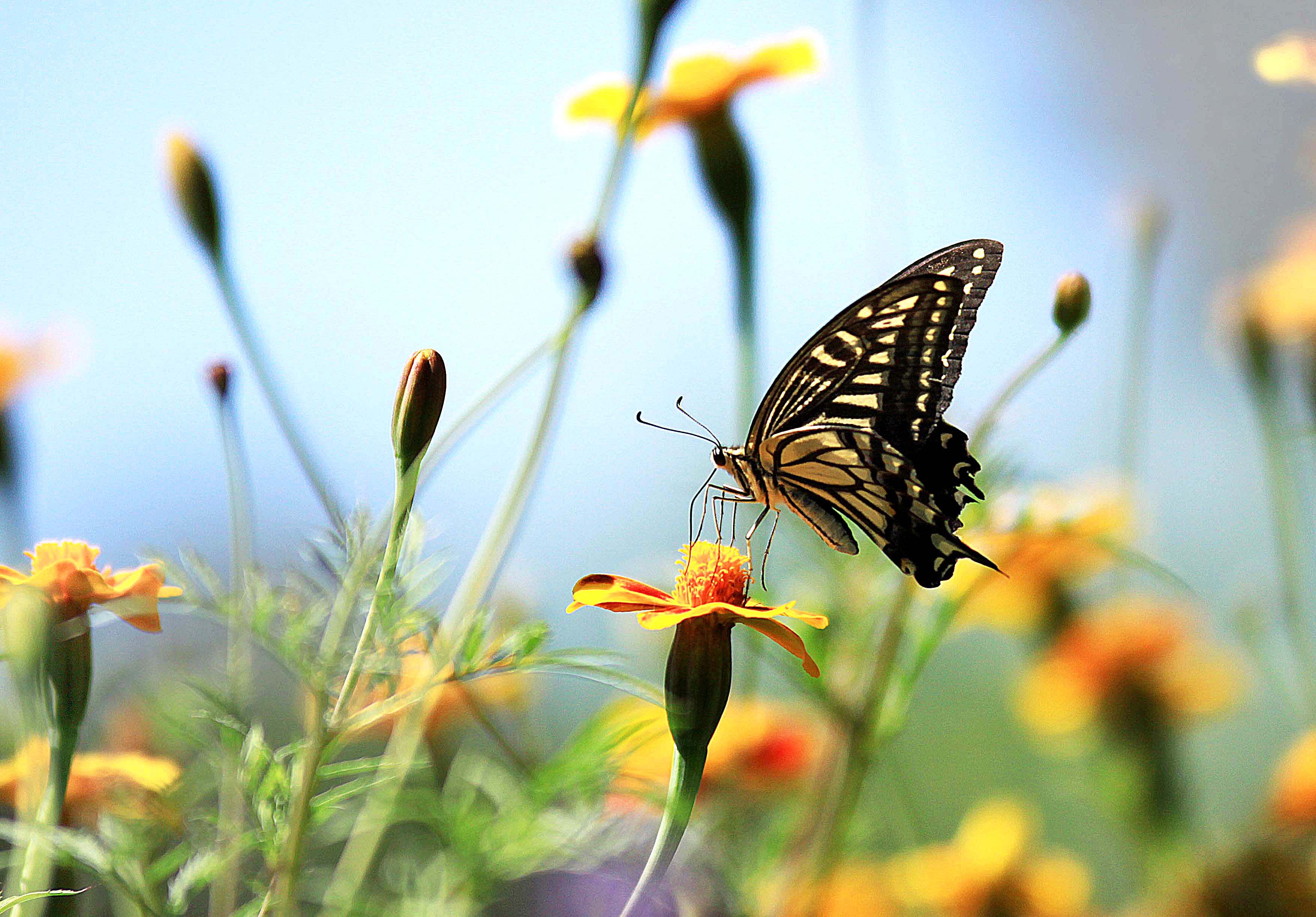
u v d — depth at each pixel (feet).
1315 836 2.10
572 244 1.94
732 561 1.84
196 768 1.86
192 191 1.94
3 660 1.77
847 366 1.99
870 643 2.02
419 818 1.90
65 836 1.76
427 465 1.87
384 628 1.79
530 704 2.03
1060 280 1.96
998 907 2.09
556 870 1.90
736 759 2.00
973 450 2.00
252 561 1.84
